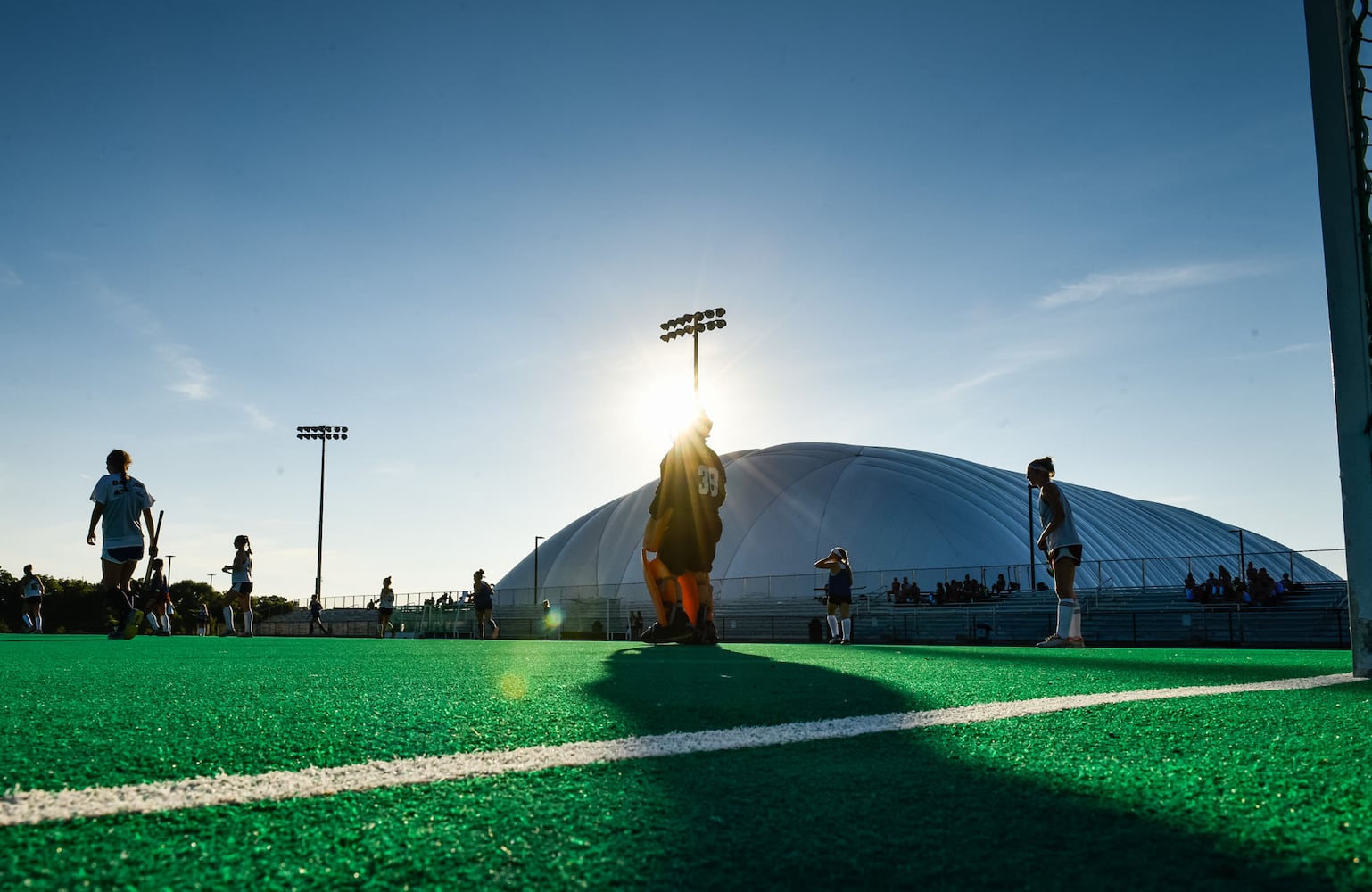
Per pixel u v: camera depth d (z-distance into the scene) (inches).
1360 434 194.4
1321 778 82.0
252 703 139.1
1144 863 57.6
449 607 2391.7
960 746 99.2
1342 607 1021.8
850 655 307.9
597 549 2714.1
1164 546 2546.8
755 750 96.7
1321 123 201.5
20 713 125.7
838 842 62.0
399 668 221.9
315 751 95.8
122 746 98.6
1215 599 1188.5
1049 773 84.0
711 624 462.9
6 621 2947.8
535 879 55.0
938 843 61.8
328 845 61.6
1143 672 207.3
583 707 133.0
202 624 1900.8
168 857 58.6
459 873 56.0
